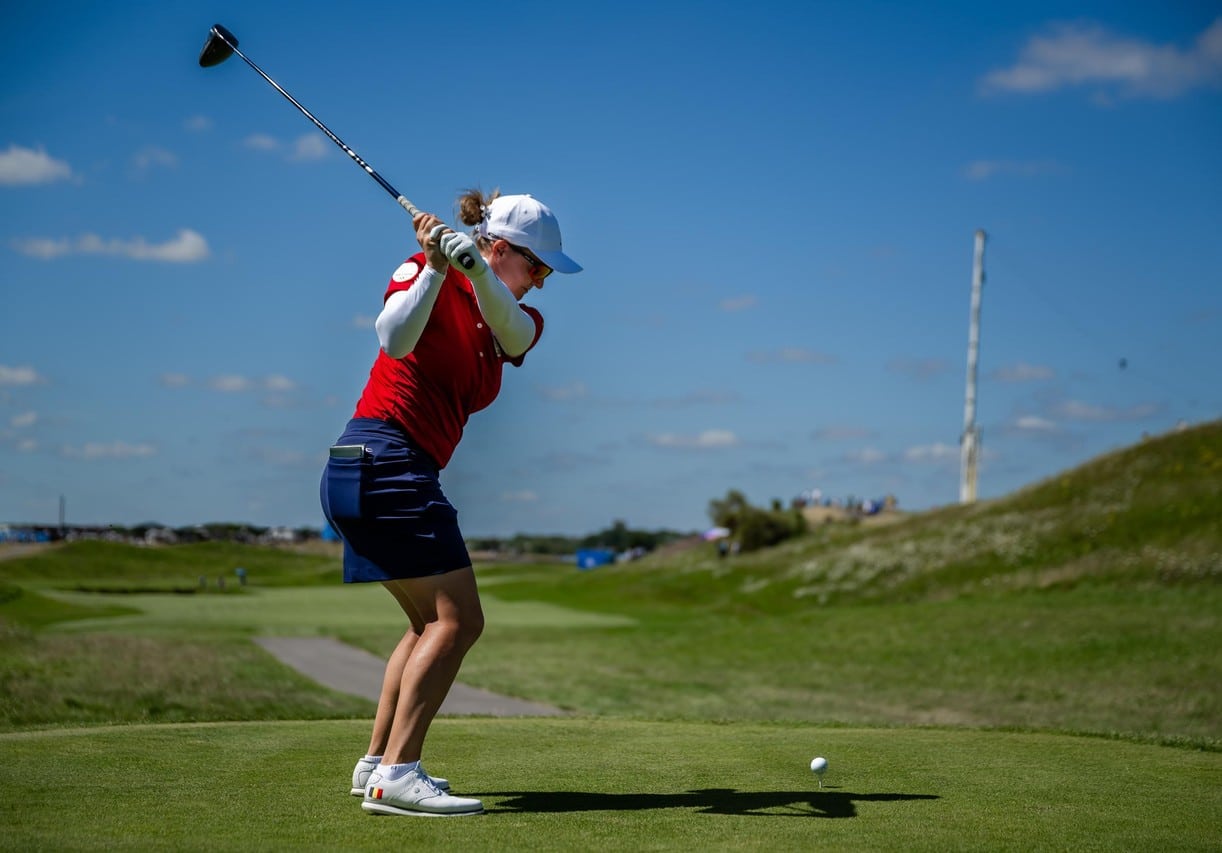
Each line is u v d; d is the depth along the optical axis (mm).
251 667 17078
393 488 3605
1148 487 30312
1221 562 23812
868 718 14406
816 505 57844
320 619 29609
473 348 3732
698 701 16156
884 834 3217
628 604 37469
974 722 13781
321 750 4672
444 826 3258
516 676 18625
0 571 49844
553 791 3896
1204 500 27938
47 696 11531
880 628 22141
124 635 22000
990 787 4086
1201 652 16828
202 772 4098
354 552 3691
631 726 6059
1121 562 25469
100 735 5012
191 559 59531
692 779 4156
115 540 58406
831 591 31391
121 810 3375
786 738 5500
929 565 30594
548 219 3955
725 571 40031
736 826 3303
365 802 3455
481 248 3957
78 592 41594
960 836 3215
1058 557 27828
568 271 3971
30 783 3799
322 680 16906
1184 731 12516
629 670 19688
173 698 12562
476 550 86312
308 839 3029
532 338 3896
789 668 19266
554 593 44875
